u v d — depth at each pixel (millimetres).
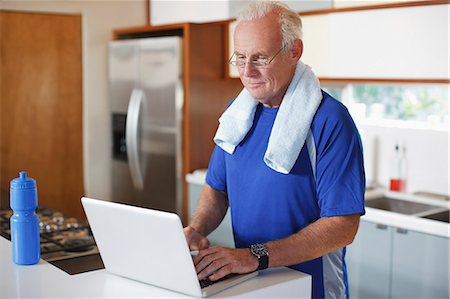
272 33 1779
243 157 1966
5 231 2428
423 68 3107
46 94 4562
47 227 2455
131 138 4445
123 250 1682
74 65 4660
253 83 1820
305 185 1878
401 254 2961
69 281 1717
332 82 3883
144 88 4375
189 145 4168
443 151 3420
